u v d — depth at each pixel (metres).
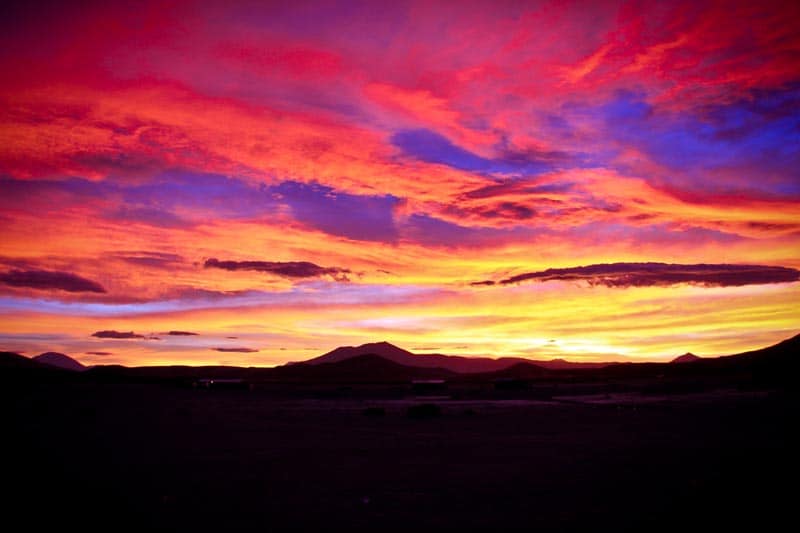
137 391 97.62
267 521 13.20
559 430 32.31
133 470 20.12
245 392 103.69
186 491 16.50
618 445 25.22
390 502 15.00
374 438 29.73
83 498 15.27
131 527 12.59
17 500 14.70
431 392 98.00
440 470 19.72
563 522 12.84
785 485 15.68
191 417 44.97
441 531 12.34
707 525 12.08
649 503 14.31
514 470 19.48
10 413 45.28
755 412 40.97
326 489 16.73
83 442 27.83
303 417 45.28
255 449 25.62
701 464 19.80
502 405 58.66
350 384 162.88
